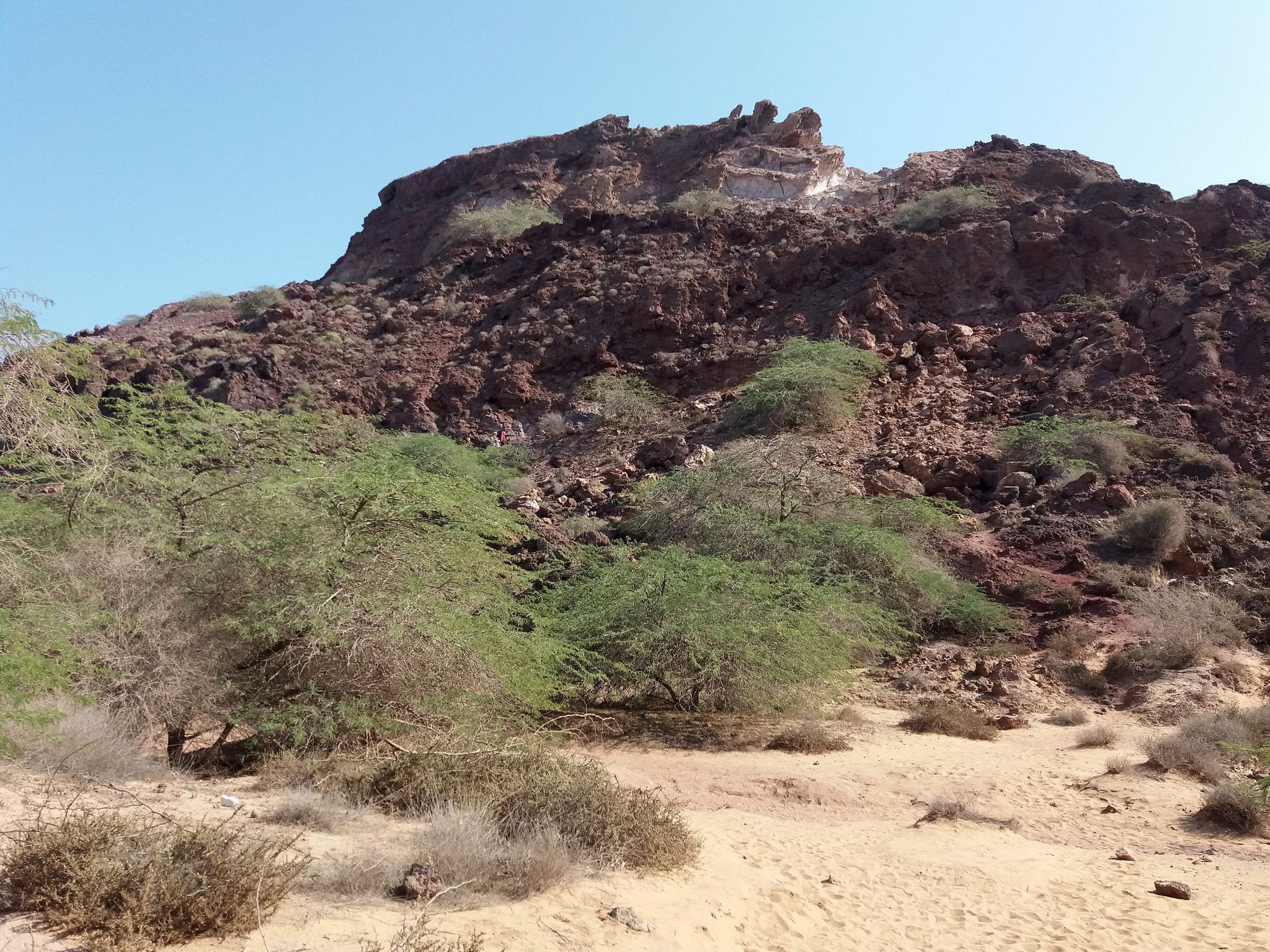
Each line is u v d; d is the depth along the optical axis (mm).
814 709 13430
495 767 7109
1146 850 8203
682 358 35750
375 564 10102
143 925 3908
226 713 9172
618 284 38938
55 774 6434
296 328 42469
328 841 5758
